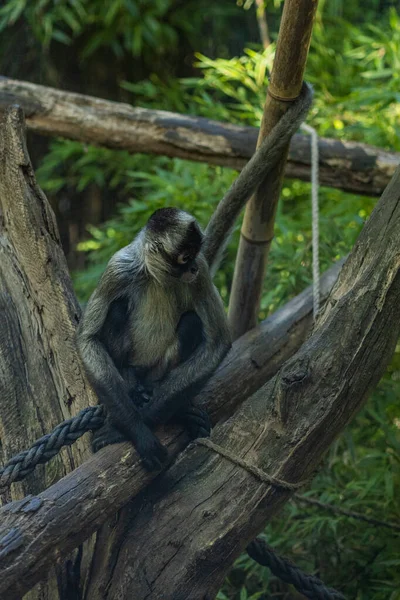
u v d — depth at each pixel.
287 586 8.80
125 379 6.41
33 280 6.62
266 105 6.65
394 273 5.62
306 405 5.58
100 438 5.79
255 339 7.64
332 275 8.19
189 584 5.33
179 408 6.03
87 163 15.20
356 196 10.58
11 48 16.20
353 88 11.21
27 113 9.48
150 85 13.73
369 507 8.95
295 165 9.34
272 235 7.40
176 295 6.36
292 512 8.51
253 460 5.59
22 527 4.91
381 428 8.98
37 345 6.54
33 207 6.69
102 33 15.10
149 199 11.00
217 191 10.89
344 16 14.38
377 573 8.21
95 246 11.96
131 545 5.51
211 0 15.77
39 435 6.32
